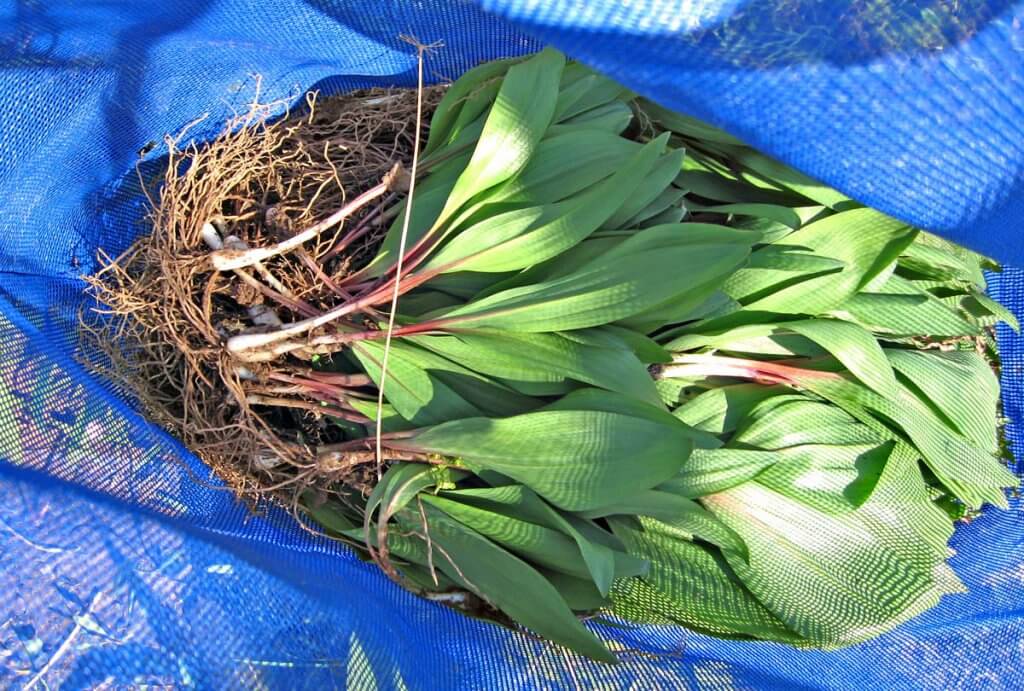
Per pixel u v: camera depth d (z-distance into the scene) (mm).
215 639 562
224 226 686
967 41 529
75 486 568
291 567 614
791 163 534
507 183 668
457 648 656
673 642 692
